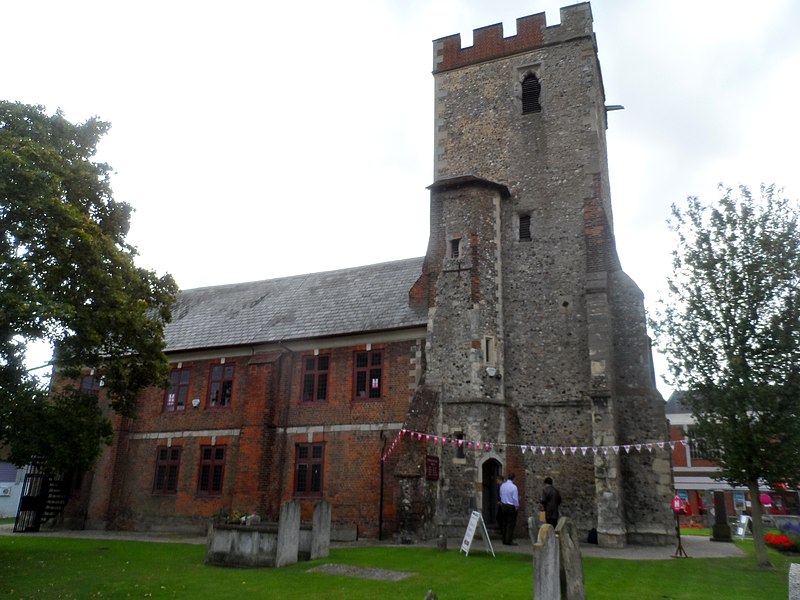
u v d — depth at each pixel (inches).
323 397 932.6
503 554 589.9
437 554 591.8
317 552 579.8
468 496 749.3
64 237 597.0
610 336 793.6
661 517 740.0
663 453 759.1
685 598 396.5
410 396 858.8
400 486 727.7
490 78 991.6
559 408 802.2
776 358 545.3
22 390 593.6
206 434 1011.9
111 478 1039.0
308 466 906.1
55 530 1014.4
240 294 1221.7
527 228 896.3
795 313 545.3
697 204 602.5
